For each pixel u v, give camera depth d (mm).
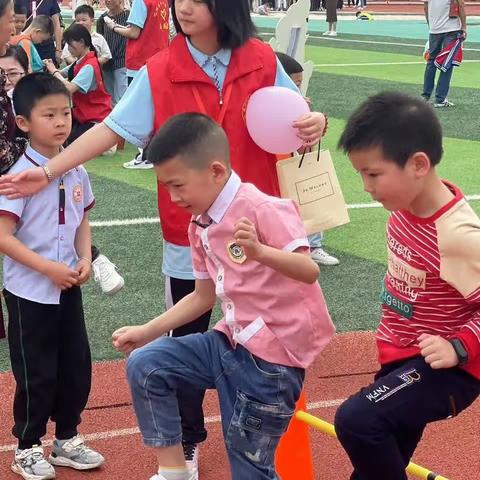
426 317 2871
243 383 3014
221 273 3031
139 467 4008
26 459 3863
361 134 2758
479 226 2756
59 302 3770
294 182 3701
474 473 3951
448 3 13031
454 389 2814
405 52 21406
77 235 3922
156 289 6227
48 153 3721
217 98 3633
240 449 3068
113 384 4766
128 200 8438
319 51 21719
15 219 3652
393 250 2928
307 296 3012
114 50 11797
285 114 3574
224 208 2973
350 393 4668
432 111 2799
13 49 5070
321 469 3979
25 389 3789
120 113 3633
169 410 3100
